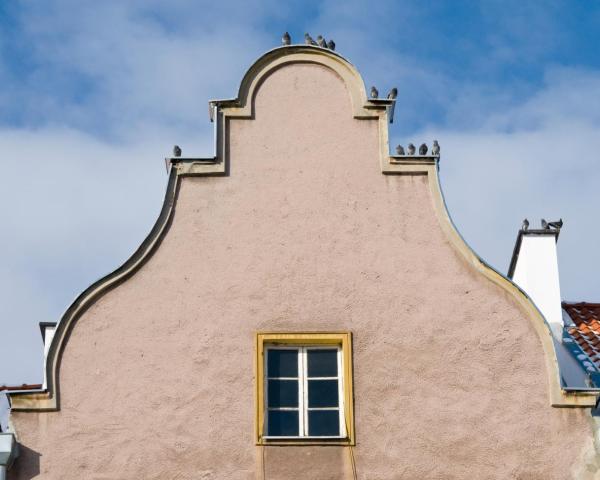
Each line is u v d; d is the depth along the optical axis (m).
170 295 19.16
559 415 18.81
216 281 19.25
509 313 19.23
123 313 19.06
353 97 20.20
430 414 18.75
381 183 19.81
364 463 18.50
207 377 18.81
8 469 18.36
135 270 19.25
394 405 18.77
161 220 19.48
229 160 19.84
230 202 19.62
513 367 19.00
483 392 18.88
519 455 18.64
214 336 19.00
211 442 18.55
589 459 18.64
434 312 19.20
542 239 23.09
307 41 20.45
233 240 19.44
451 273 19.39
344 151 19.95
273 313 19.12
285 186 19.73
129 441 18.53
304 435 18.73
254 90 20.19
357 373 18.89
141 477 18.39
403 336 19.08
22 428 18.55
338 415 18.86
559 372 19.02
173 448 18.50
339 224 19.58
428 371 18.94
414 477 18.48
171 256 19.33
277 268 19.33
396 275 19.36
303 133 20.03
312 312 19.14
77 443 18.52
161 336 18.98
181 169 19.73
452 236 19.55
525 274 22.95
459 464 18.56
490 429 18.73
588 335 22.70
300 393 18.95
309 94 20.23
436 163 19.91
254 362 18.89
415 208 19.70
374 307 19.20
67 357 18.84
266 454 18.48
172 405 18.69
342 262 19.39
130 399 18.70
